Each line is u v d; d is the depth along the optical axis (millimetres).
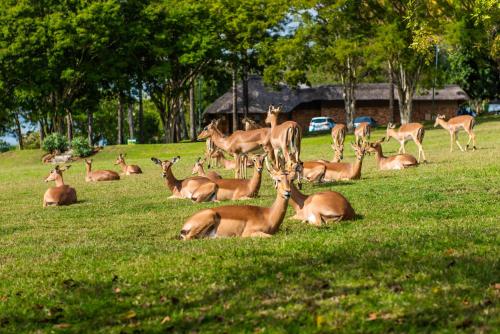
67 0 49906
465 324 5875
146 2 55594
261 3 55094
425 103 74188
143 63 57406
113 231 12547
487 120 49938
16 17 47969
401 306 6398
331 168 19047
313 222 11562
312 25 51344
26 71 48625
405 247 8648
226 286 7426
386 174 19984
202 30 53094
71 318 6848
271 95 72438
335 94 72812
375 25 49000
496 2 25328
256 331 6039
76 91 54125
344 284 7160
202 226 10383
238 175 20844
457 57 71438
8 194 22641
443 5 46594
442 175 18531
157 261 8805
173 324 6387
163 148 48156
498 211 12469
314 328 5996
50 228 13844
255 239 9883
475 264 7609
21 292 7895
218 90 91375
